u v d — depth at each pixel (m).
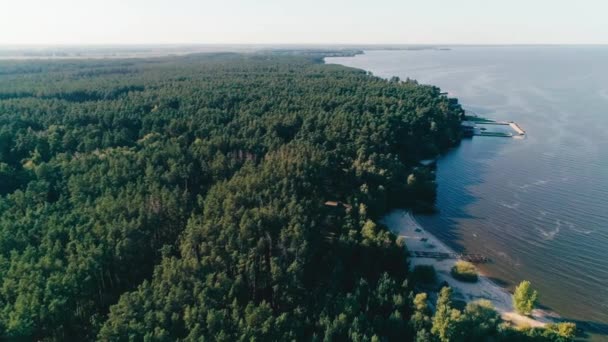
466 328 73.25
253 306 72.06
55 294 72.94
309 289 84.44
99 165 120.19
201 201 104.56
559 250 109.81
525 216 128.00
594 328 83.12
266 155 133.50
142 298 72.25
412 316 74.56
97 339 69.00
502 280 97.75
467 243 113.56
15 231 91.31
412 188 137.38
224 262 80.75
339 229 104.06
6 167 122.25
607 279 98.31
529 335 76.19
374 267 93.06
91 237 86.81
